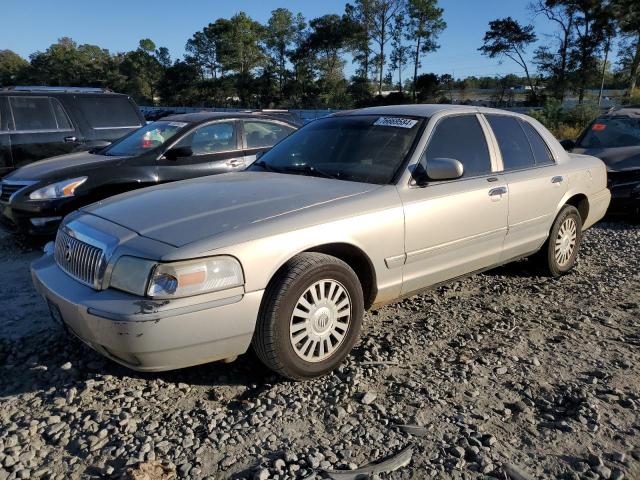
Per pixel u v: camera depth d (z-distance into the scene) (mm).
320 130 4805
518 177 4879
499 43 64438
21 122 8742
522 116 5371
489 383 3506
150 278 2939
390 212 3777
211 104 87188
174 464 2686
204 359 3117
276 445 2854
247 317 3123
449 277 4414
